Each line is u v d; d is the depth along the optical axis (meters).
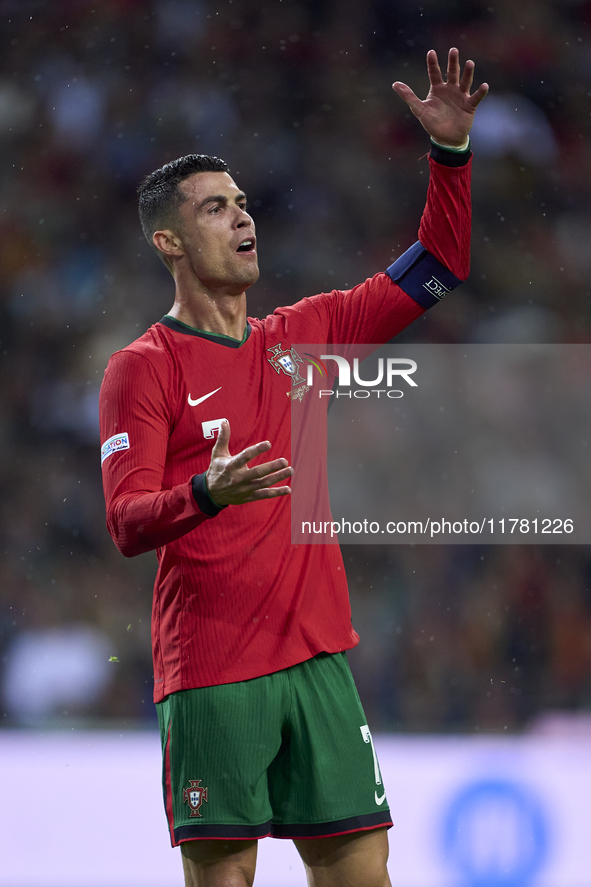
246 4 41.47
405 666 29.91
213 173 9.05
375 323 9.63
